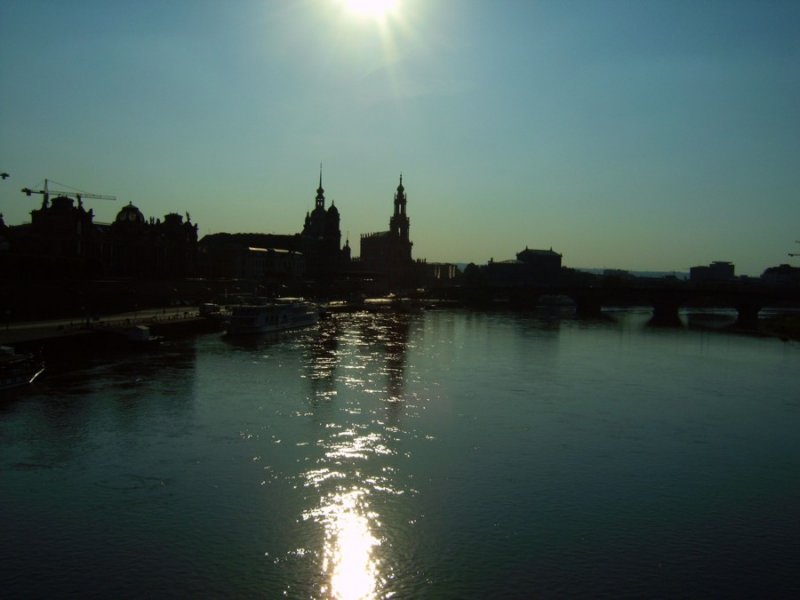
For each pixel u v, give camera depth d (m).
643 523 63.16
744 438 90.81
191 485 69.94
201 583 51.84
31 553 55.78
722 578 53.94
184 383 118.44
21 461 75.94
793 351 184.38
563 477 74.38
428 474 74.44
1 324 163.50
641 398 115.00
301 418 96.25
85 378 119.88
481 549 57.66
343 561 55.28
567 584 52.56
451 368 143.25
